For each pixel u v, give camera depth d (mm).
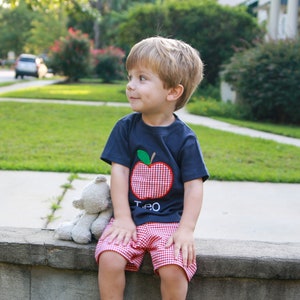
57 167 4637
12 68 49500
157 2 17203
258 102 10805
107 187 2229
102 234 2123
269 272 2213
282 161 5523
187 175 2111
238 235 2982
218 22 15984
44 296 2344
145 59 2043
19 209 3344
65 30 47062
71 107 10773
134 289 2285
